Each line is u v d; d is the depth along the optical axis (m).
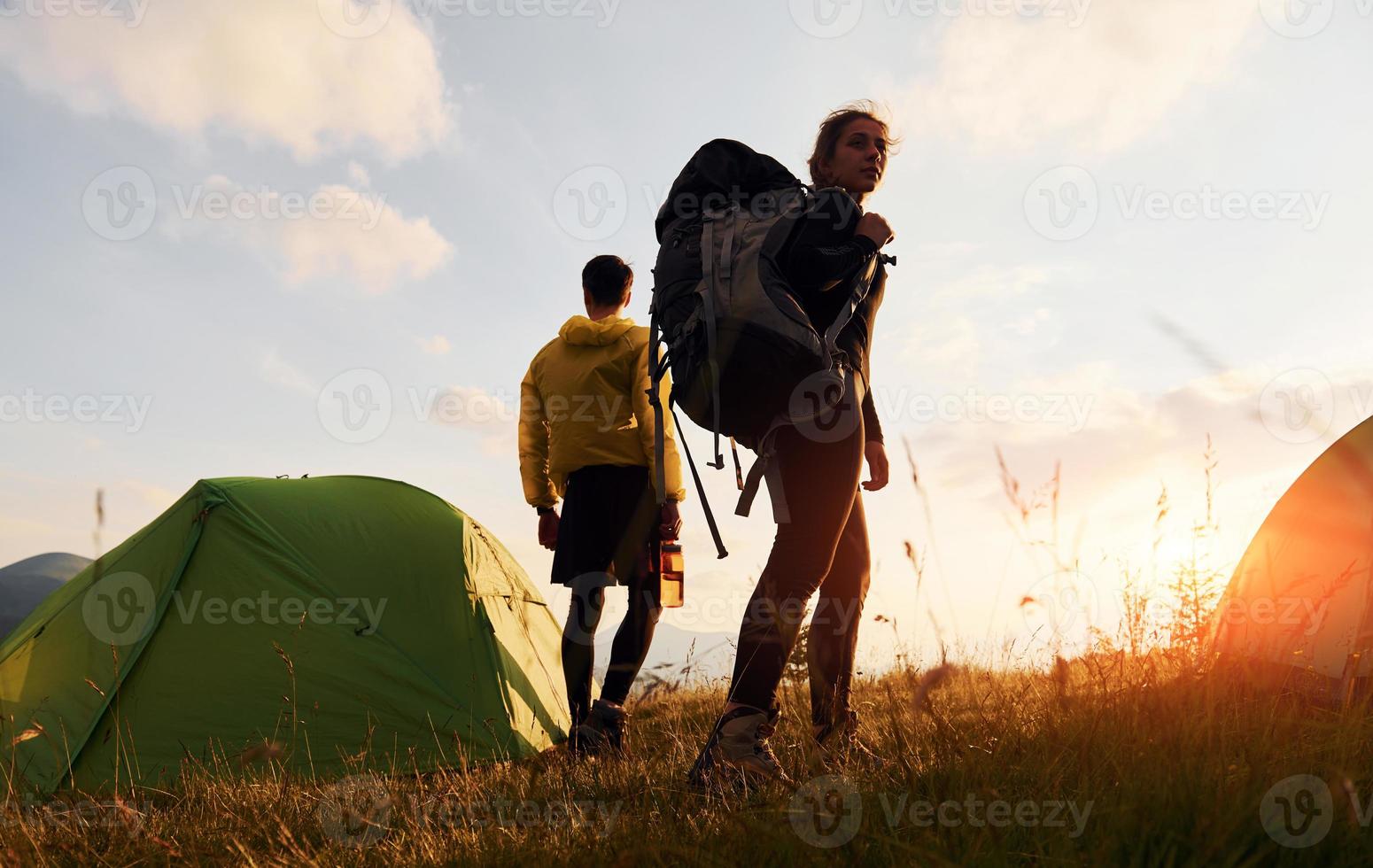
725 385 2.11
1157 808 1.43
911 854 1.41
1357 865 1.27
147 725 3.62
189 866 1.90
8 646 4.00
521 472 4.36
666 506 3.97
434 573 4.42
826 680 2.39
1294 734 1.90
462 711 3.94
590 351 4.05
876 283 2.45
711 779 2.02
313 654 3.92
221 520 4.21
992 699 2.31
